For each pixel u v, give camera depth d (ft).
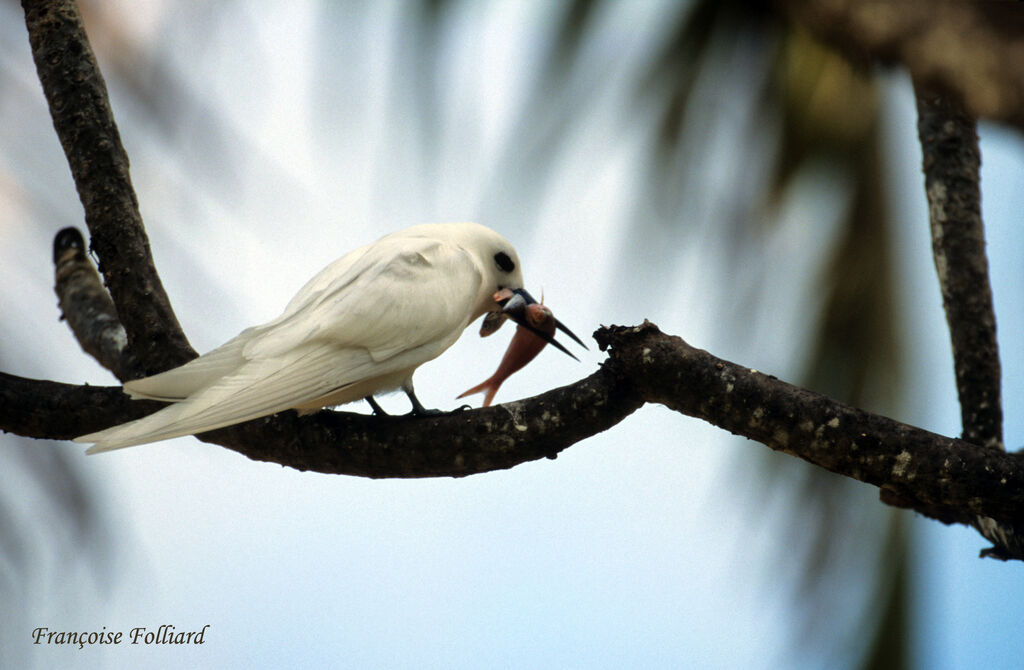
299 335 27.09
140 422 22.25
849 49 9.20
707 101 15.24
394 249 30.30
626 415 23.36
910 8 8.59
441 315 29.50
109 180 25.68
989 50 8.38
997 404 27.45
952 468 21.06
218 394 23.88
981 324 27.50
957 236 27.63
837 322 28.89
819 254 27.81
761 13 12.85
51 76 25.84
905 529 31.55
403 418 24.77
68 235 31.37
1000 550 24.90
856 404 29.89
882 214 26.81
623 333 22.38
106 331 28.84
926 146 28.02
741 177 18.40
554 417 23.43
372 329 28.02
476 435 23.88
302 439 25.14
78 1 26.43
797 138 17.58
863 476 21.84
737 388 21.72
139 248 25.90
